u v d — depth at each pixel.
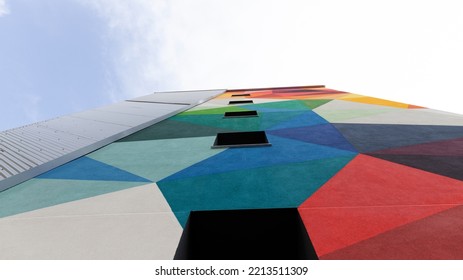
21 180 5.27
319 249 2.87
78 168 5.89
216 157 6.09
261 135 8.08
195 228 3.78
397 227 3.19
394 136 6.98
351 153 5.89
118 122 10.73
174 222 3.51
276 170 5.14
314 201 3.90
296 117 10.00
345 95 15.90
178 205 3.97
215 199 4.11
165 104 16.05
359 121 8.84
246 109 12.39
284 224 3.76
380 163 5.25
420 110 10.37
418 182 4.37
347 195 4.03
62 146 7.64
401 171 4.83
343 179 4.59
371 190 4.16
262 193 4.23
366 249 2.84
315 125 8.62
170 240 3.12
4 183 5.04
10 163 6.33
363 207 3.68
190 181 4.84
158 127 9.62
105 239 3.21
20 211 4.05
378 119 9.01
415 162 5.22
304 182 4.57
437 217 3.37
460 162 5.11
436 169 4.85
